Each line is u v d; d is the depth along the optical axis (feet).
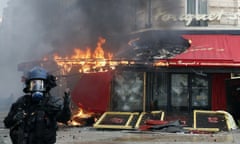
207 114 49.16
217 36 58.34
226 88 54.65
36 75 12.15
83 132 43.11
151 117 49.78
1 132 41.98
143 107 54.75
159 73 55.42
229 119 47.80
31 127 11.98
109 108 53.83
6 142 31.55
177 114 52.75
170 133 42.24
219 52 53.47
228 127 45.60
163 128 44.52
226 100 54.54
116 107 54.90
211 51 53.78
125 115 50.34
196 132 43.65
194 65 51.60
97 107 53.42
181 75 55.57
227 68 51.98
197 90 55.31
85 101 53.88
